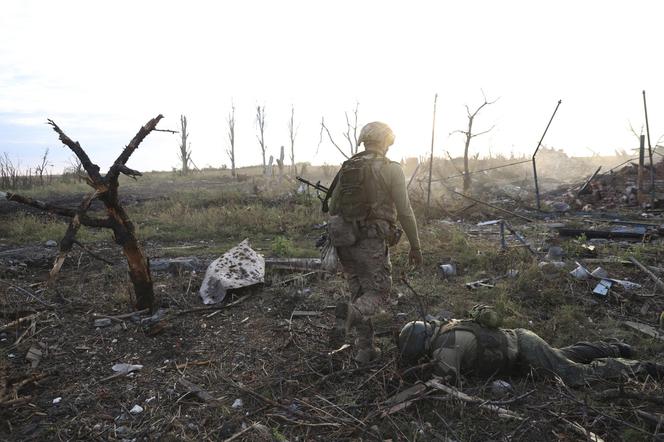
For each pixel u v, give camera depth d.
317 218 10.83
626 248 6.95
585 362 3.19
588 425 2.50
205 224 10.59
